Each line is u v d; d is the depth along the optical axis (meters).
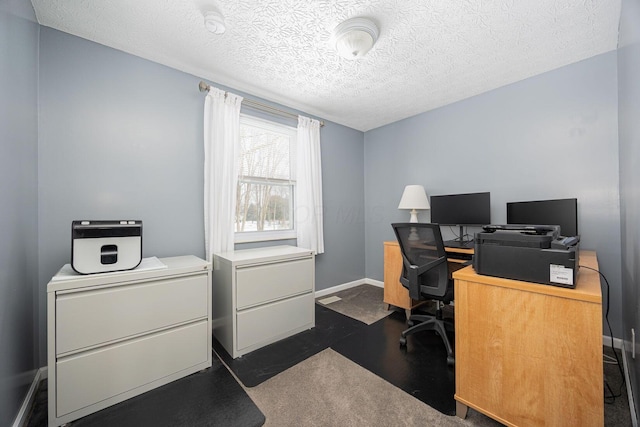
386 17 1.55
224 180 2.22
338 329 2.24
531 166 2.27
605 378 1.50
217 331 2.05
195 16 1.53
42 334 1.54
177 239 2.08
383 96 2.64
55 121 1.60
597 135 1.95
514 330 1.07
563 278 0.98
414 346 1.95
